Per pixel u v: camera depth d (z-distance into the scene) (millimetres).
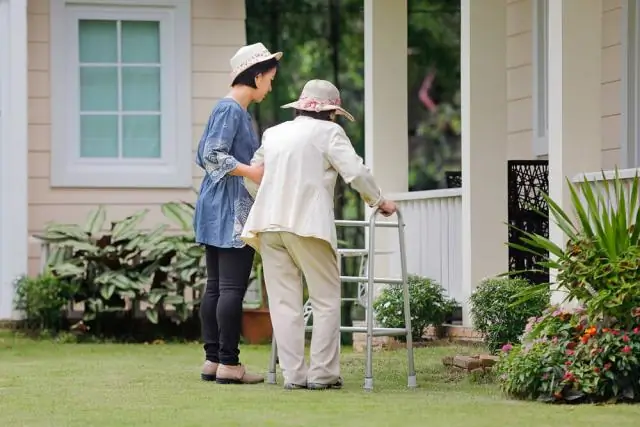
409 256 15414
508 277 12570
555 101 11680
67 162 18094
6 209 17000
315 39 26109
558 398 9250
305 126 10156
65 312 17016
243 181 10617
